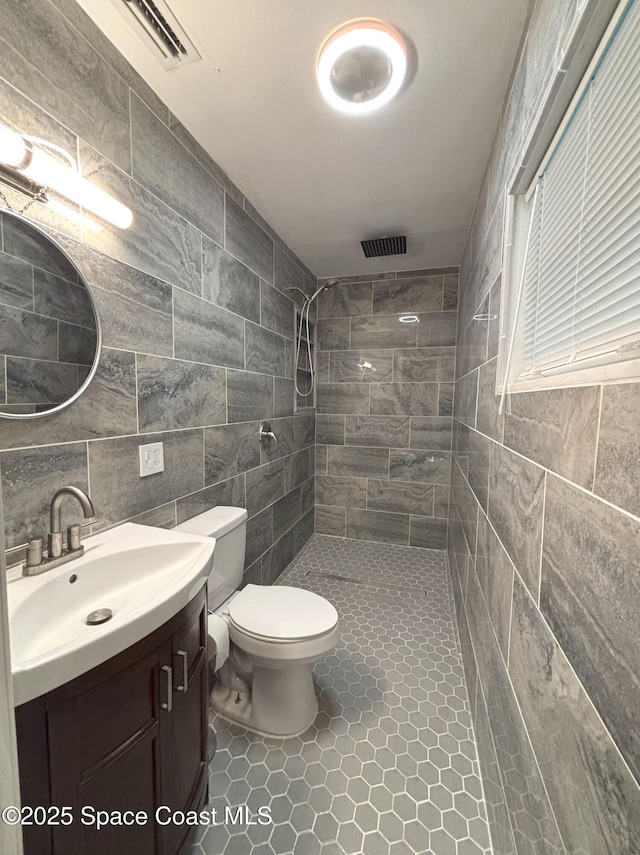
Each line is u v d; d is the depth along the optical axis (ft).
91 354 3.23
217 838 3.21
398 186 5.46
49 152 2.77
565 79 1.99
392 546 9.60
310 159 4.86
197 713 3.00
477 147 4.53
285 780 3.70
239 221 5.65
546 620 2.01
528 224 3.14
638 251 1.44
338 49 3.20
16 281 2.64
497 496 3.33
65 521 3.05
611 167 1.71
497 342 3.59
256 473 6.53
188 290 4.50
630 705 1.19
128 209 3.29
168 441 4.25
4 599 1.25
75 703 1.95
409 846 3.16
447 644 5.77
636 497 1.20
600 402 1.49
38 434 2.83
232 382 5.62
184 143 4.31
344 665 5.30
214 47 3.28
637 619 1.17
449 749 4.05
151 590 2.96
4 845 1.25
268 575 7.20
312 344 9.62
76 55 2.97
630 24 1.57
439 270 8.93
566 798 1.67
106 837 2.16
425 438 9.36
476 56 3.29
